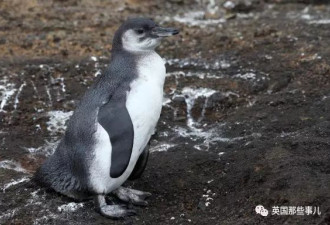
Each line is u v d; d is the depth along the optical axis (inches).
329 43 515.8
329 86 451.5
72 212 325.7
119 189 339.3
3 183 361.1
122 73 320.2
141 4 623.8
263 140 388.2
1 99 457.1
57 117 442.0
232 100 456.8
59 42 545.0
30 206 333.1
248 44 530.0
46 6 606.2
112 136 307.3
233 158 370.6
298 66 482.9
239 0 624.1
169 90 466.6
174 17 601.0
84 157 316.2
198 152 388.5
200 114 449.1
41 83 476.1
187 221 321.4
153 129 327.3
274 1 625.6
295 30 550.6
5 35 553.9
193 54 518.9
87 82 477.4
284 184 325.1
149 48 328.2
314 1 619.8
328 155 348.8
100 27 573.6
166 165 374.6
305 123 406.0
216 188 348.8
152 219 324.5
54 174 334.0
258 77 475.2
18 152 402.6
